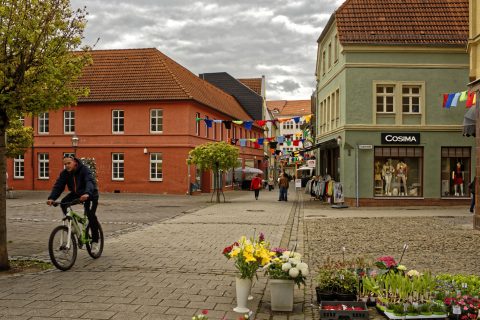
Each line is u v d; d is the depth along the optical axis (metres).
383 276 6.36
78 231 9.03
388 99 24.75
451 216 19.02
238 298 6.13
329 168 30.52
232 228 15.16
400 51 24.47
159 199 31.69
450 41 24.42
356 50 24.47
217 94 53.84
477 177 14.59
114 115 39.25
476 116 14.66
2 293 6.88
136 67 40.91
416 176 24.62
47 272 8.30
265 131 71.00
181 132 37.91
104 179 39.09
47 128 40.31
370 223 16.61
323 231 14.49
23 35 8.34
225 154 28.25
